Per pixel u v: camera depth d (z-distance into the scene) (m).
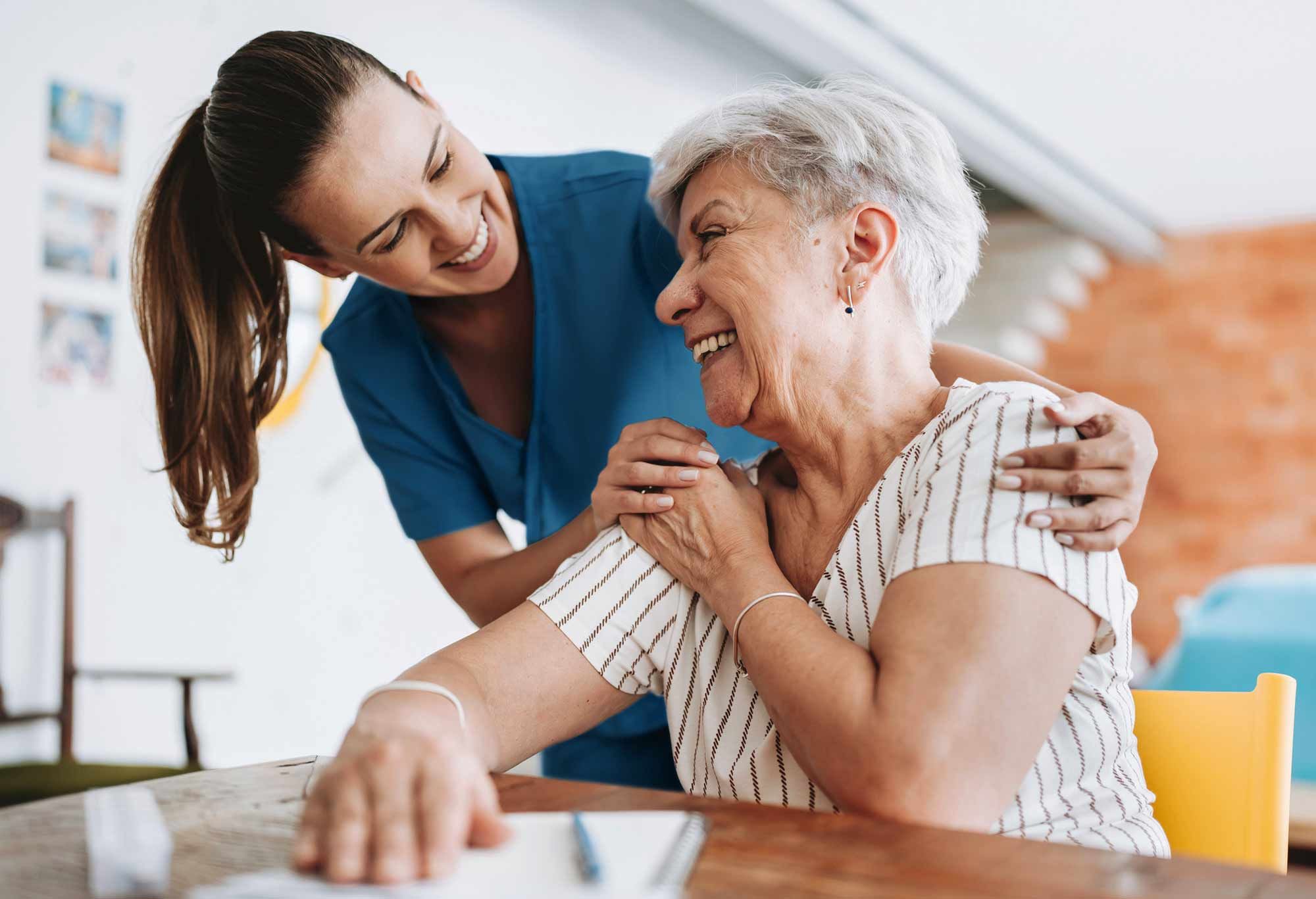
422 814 0.64
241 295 1.45
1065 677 0.85
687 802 0.83
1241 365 7.38
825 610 1.04
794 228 1.06
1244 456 7.33
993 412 0.98
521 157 1.59
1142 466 0.93
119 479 3.09
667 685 1.13
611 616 1.12
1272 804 1.11
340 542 3.58
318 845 0.64
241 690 3.31
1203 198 6.88
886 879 0.63
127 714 3.06
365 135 1.21
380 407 1.64
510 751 1.05
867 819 0.77
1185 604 7.36
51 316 2.96
